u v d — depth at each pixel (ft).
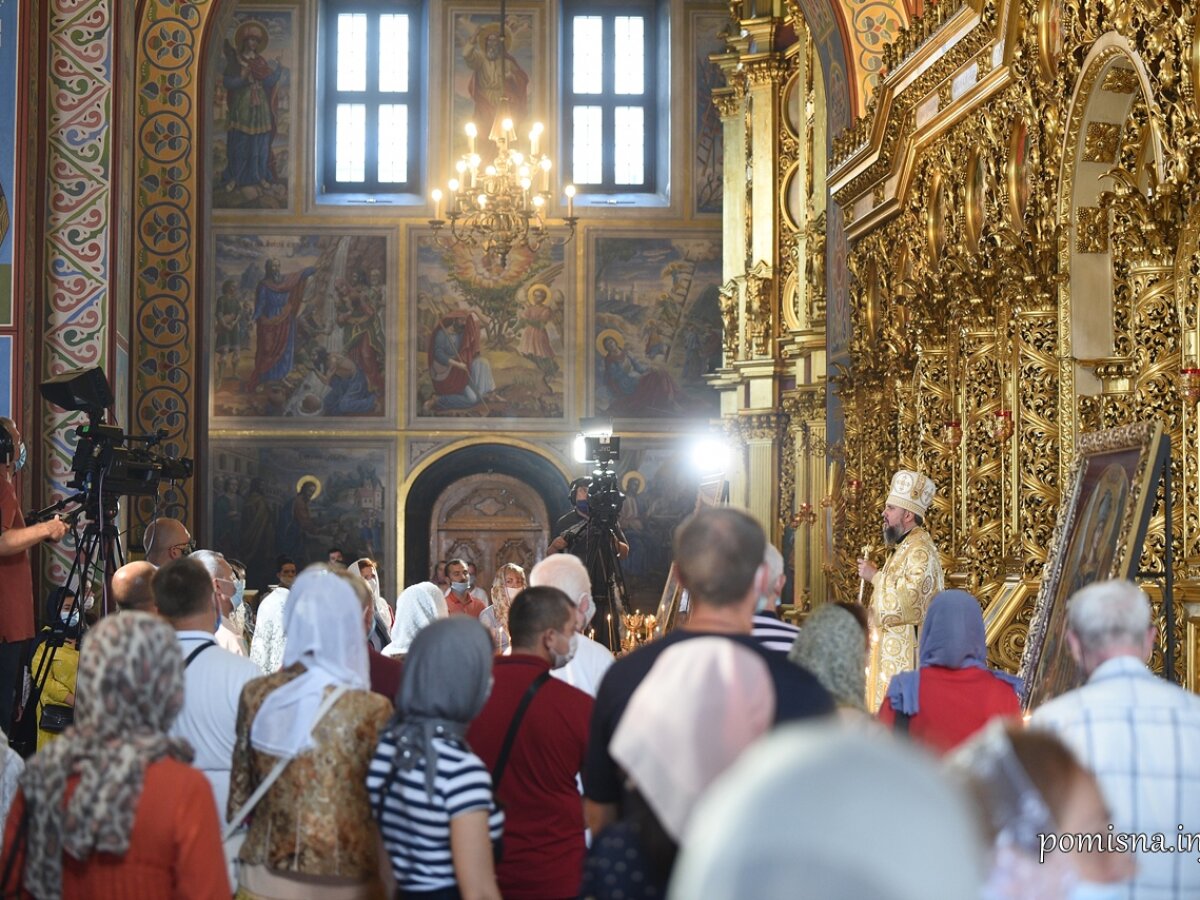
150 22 62.75
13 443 28.22
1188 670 28.71
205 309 63.05
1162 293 30.40
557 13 105.40
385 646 34.76
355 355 102.58
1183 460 29.60
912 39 47.37
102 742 12.07
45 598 41.78
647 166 107.04
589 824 13.34
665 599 46.11
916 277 46.11
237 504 101.14
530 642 17.62
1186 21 28.71
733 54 90.53
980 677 19.94
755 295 86.38
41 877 12.07
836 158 54.85
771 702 9.80
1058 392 35.24
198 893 11.87
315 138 103.19
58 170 44.34
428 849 13.87
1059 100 35.17
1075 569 25.66
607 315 104.06
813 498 77.10
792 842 5.07
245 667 18.43
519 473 105.29
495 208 80.74
